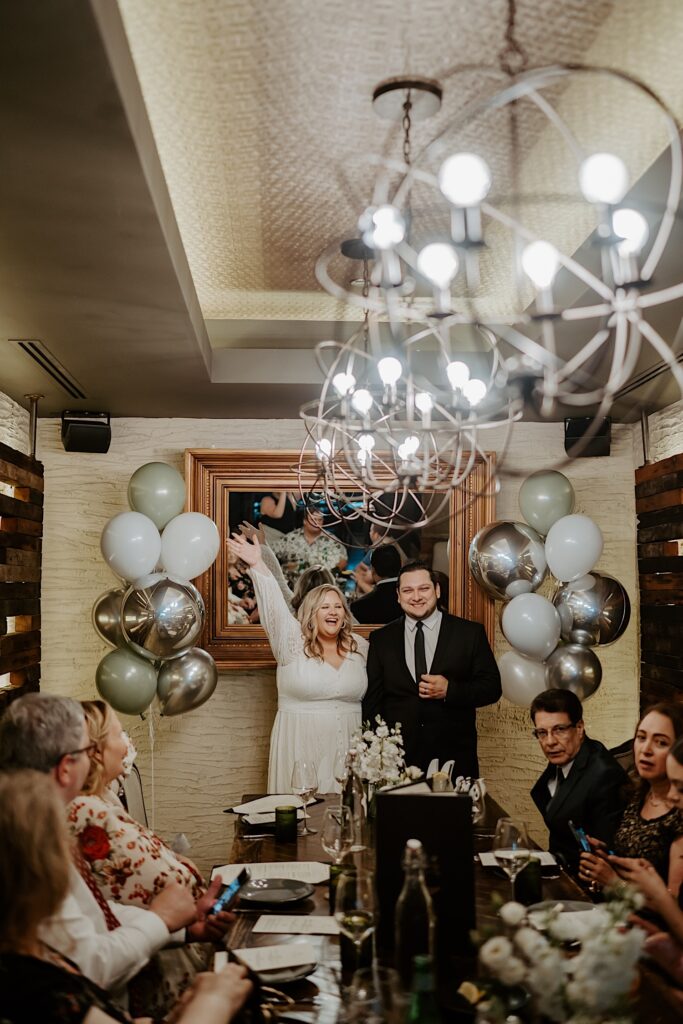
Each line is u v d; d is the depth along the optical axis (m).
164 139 2.85
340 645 4.64
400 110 2.63
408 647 4.67
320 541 5.26
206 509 5.25
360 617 5.25
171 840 5.30
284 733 4.61
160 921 2.26
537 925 2.01
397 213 2.02
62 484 5.39
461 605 5.25
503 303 4.29
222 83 2.53
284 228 3.52
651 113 2.71
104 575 5.39
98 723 2.62
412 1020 1.58
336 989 2.00
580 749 3.37
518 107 2.67
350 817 2.65
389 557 5.27
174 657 4.54
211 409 5.22
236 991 1.76
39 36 1.74
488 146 2.91
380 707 4.62
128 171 2.30
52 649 5.30
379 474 5.18
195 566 4.63
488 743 5.43
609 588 4.73
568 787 3.30
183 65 2.45
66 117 2.04
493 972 1.57
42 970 1.50
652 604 5.05
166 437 5.47
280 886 2.67
